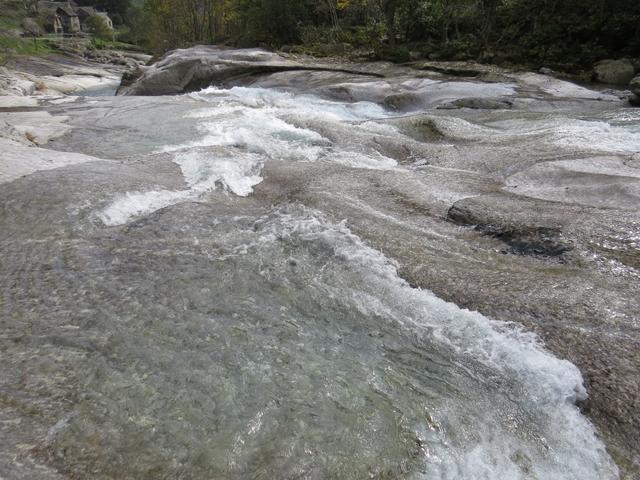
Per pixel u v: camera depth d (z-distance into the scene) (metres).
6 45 53.28
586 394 3.58
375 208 6.62
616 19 21.45
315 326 4.38
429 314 4.50
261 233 5.99
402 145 9.84
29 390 3.54
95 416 3.35
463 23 28.70
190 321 4.38
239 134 10.68
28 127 11.53
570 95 16.98
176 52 31.50
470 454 3.18
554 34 22.61
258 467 3.04
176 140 10.72
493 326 4.27
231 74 23.03
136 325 4.30
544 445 3.26
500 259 5.33
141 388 3.61
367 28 32.72
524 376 3.77
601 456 3.18
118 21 114.25
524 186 7.31
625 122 11.83
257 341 4.16
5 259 5.29
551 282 4.74
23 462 2.98
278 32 37.66
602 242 5.29
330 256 5.46
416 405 3.54
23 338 4.09
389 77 20.92
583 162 7.94
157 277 5.04
